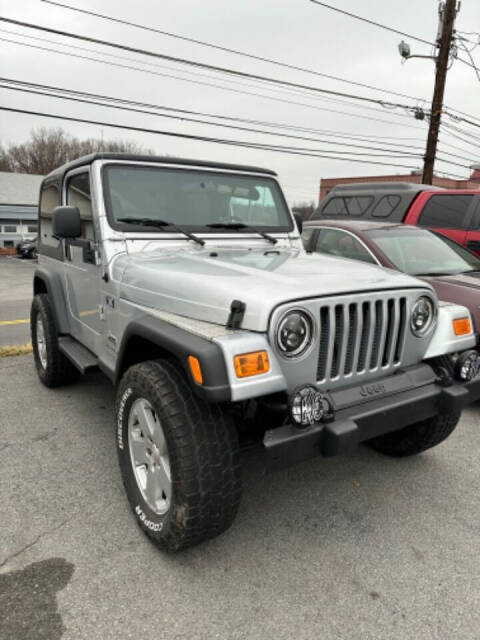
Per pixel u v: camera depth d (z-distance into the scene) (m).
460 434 3.65
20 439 3.45
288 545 2.40
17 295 11.45
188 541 2.15
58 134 59.31
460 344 2.61
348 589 2.12
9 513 2.60
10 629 1.88
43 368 4.44
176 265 2.64
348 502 2.78
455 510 2.71
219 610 1.99
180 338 2.03
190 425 2.03
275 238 3.55
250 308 2.00
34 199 34.16
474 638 1.88
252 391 1.89
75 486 2.87
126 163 3.10
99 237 3.00
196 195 3.31
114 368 2.90
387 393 2.32
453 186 33.41
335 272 2.49
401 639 1.87
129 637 1.86
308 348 2.08
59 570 2.19
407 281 2.44
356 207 7.71
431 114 13.97
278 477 3.02
